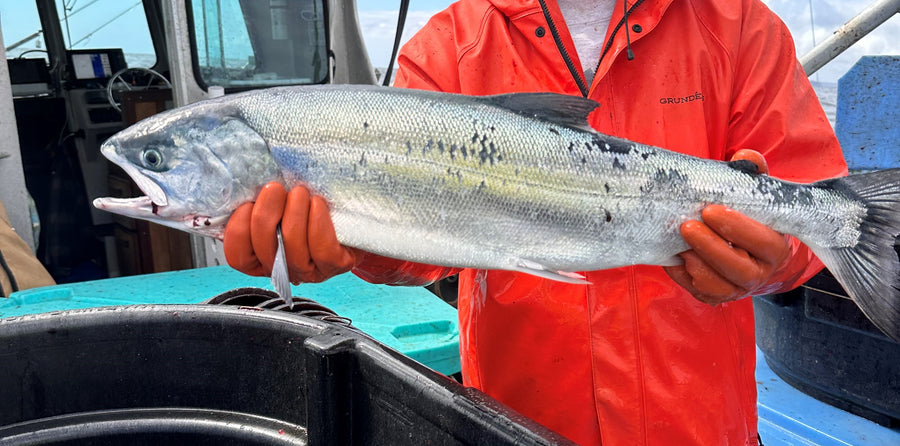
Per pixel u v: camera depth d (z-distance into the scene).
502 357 1.76
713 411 1.66
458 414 1.00
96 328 1.33
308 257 1.43
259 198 1.39
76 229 6.09
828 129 1.68
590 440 1.70
